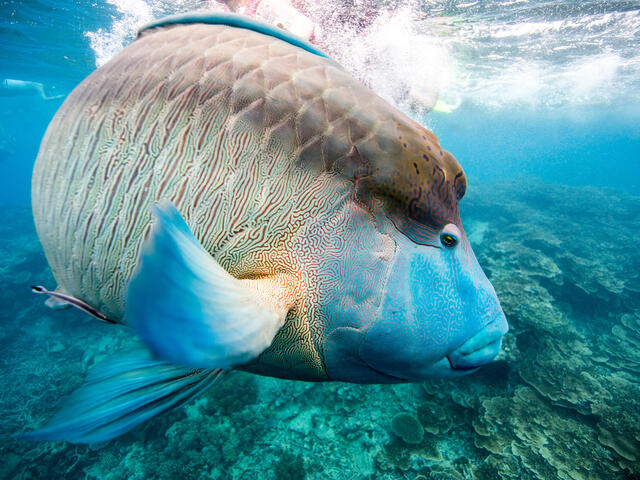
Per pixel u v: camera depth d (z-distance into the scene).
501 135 74.12
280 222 1.02
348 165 1.02
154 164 1.06
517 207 16.28
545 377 6.30
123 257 1.10
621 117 40.25
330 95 1.06
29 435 0.82
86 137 1.16
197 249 0.75
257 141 1.03
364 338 1.03
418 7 8.57
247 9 3.16
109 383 0.94
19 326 10.65
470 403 6.05
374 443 5.75
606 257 11.56
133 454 6.05
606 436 5.34
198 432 6.08
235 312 0.76
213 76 1.08
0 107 36.84
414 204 1.03
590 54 15.66
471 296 1.08
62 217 1.20
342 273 1.01
